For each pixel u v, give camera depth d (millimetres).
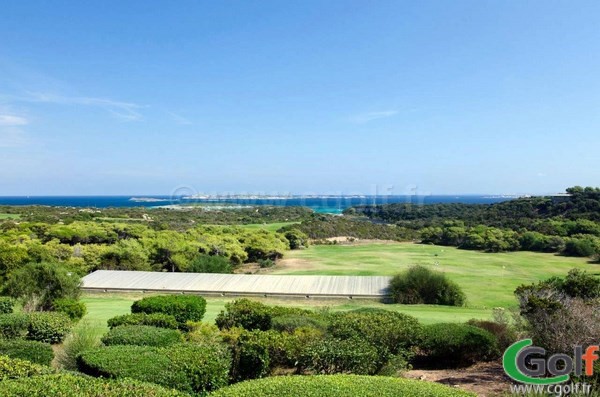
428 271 24516
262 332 9164
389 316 9961
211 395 5312
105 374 6613
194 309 14688
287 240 53438
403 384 5652
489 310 20484
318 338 8695
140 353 7371
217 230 50250
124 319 11773
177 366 6926
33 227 42469
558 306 8102
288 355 8289
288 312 12719
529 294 9812
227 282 26500
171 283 26328
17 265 26844
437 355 9312
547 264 42156
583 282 11523
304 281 26609
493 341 9461
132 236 43281
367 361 7656
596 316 7801
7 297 15539
